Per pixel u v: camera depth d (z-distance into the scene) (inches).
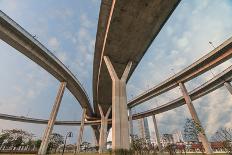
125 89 1225.4
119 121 1075.3
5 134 2940.5
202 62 1670.8
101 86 1927.9
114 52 1306.6
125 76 1284.4
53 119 1866.4
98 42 1314.0
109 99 2351.1
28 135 3265.3
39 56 1667.1
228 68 1743.4
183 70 1852.9
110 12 1044.5
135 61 1407.5
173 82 2022.6
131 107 2770.7
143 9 974.4
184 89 1891.0
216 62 1581.0
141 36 1163.3
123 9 973.2
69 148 3344.0
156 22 1061.1
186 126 1214.3
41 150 1708.9
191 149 1990.7
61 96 1984.5
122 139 1030.4
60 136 3248.0
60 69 1934.1
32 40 1542.8
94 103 2687.0
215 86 1947.6
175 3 951.6
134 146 1387.8
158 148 2106.3
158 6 960.9
